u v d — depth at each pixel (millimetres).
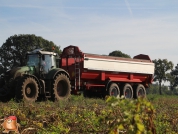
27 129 7426
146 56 25219
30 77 15875
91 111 11148
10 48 51375
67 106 13164
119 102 3650
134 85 23641
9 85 16125
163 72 71125
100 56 20578
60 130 7688
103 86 21156
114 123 3822
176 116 10938
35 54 17234
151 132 3852
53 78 16859
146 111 3822
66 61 20094
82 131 8008
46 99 16766
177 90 91812
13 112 9961
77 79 19719
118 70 21672
